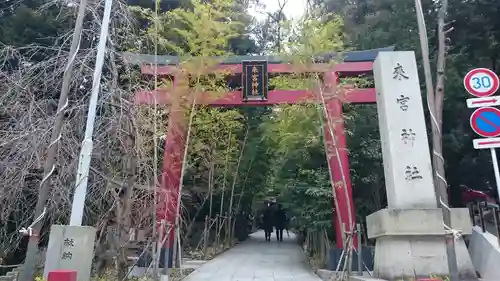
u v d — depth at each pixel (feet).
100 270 29.81
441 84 39.55
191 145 48.49
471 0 48.24
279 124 48.70
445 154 51.26
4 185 25.63
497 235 28.76
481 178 52.80
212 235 65.87
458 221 28.89
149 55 38.40
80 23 25.50
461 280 27.84
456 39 50.80
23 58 27.96
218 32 40.65
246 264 45.93
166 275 32.24
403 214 28.73
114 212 29.35
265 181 71.00
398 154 30.91
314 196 43.62
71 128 26.16
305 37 39.73
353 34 55.98
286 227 89.10
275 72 44.52
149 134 30.73
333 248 40.16
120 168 27.86
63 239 22.54
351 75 45.39
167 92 38.50
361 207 48.34
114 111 26.35
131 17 30.17
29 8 46.21
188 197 55.52
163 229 33.24
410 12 49.88
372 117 47.73
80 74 26.89
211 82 41.91
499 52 49.70
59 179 25.67
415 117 31.76
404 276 27.76
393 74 32.86
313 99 41.86
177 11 40.42
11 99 26.84
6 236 30.66
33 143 24.89
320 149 45.44
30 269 22.20
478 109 22.76
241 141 64.69
